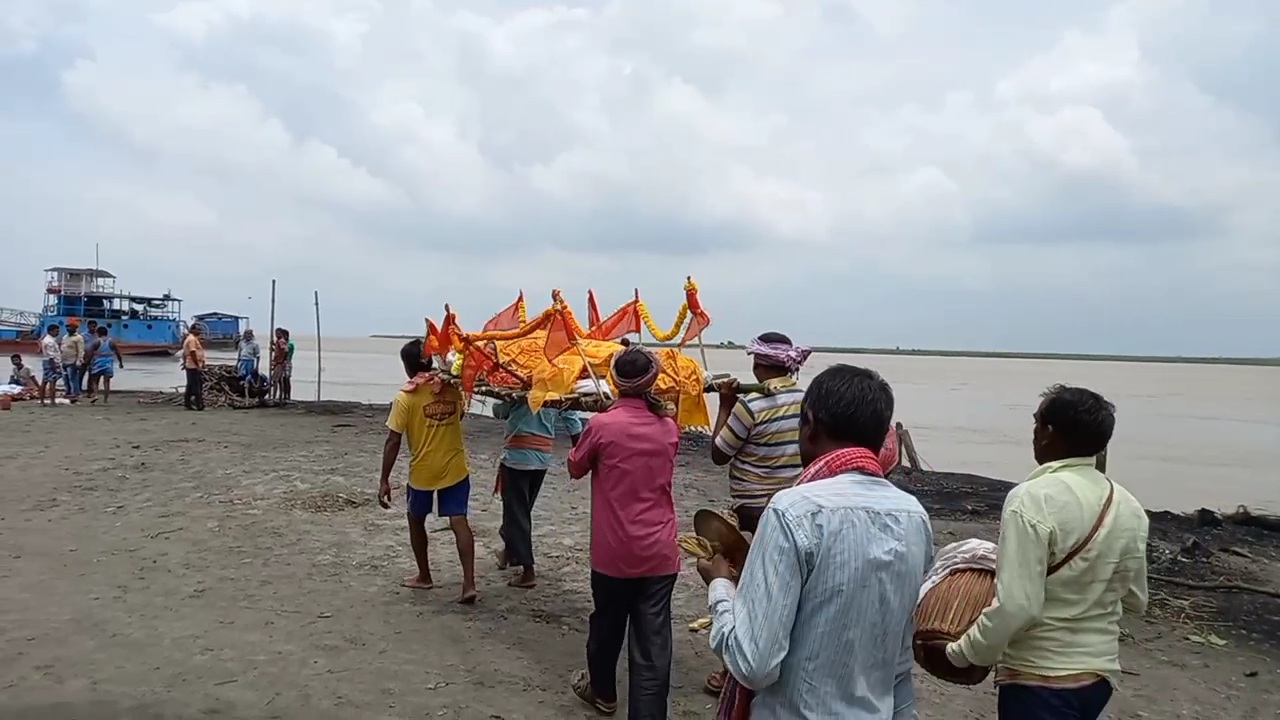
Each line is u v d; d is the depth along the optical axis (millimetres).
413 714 5203
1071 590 3148
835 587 2654
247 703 5262
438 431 7000
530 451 7465
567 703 5430
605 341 6535
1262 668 6547
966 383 103188
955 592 3387
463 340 6266
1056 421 3303
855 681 2695
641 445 4875
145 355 49656
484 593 7445
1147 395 87562
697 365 6043
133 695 5293
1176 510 17344
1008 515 3156
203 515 9969
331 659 5965
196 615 6727
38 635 6199
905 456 21625
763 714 2766
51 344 21594
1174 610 7852
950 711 5688
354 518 10047
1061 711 3109
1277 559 10547
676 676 5918
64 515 9781
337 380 55562
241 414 20922
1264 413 56844
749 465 5070
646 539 4832
